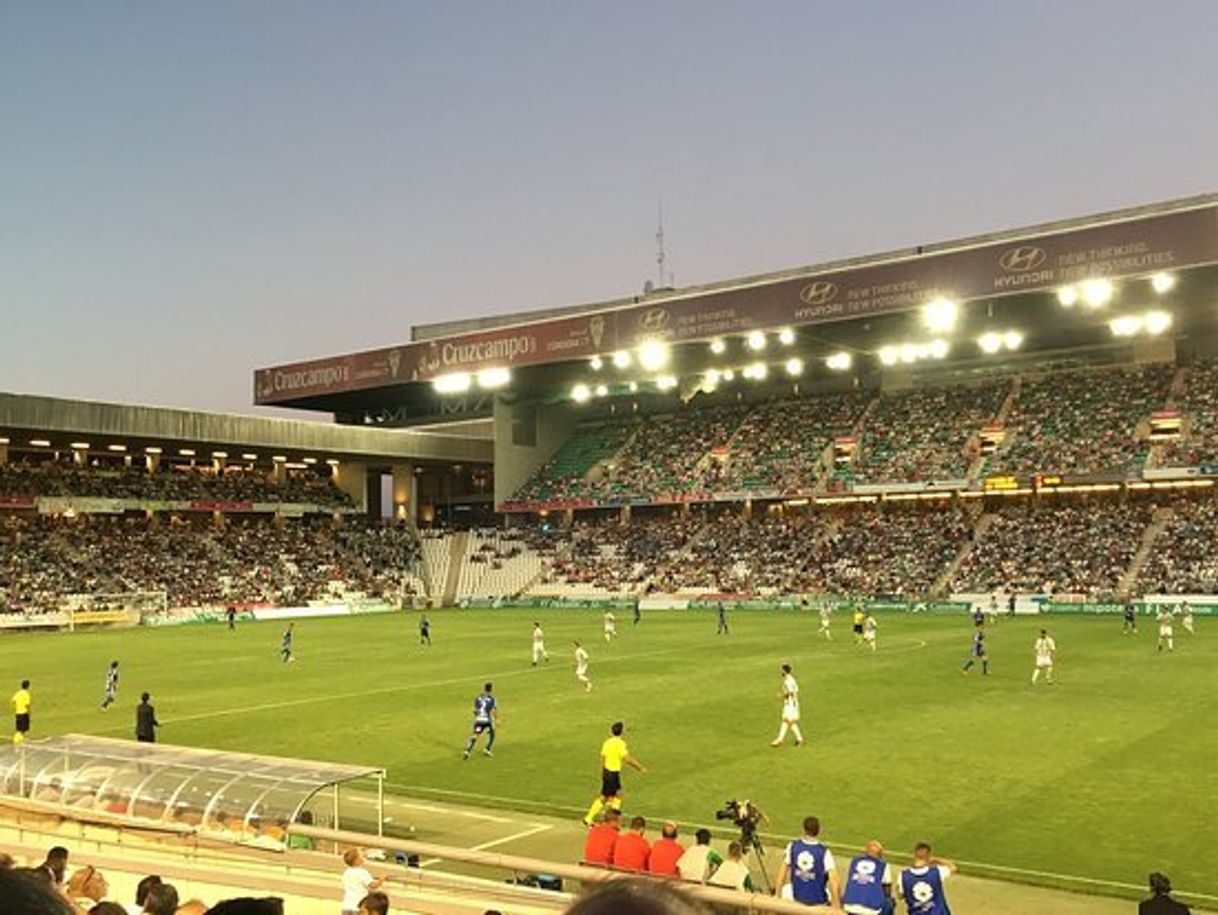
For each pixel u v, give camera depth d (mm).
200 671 47000
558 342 82312
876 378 98438
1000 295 63500
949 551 81312
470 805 22297
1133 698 33844
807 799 21906
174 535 92188
